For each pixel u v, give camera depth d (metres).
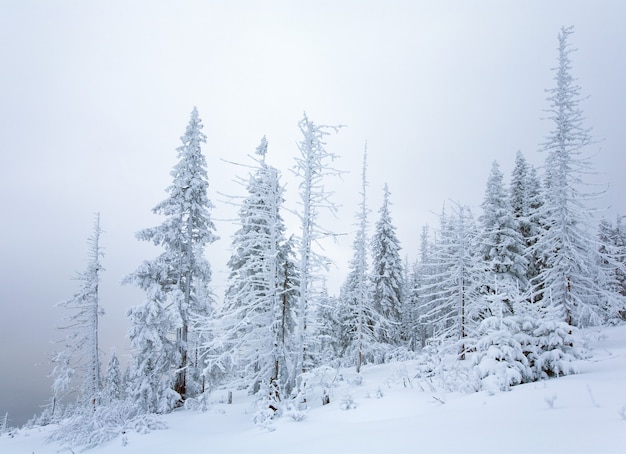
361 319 29.20
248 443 10.22
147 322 20.69
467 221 23.88
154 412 19.52
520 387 10.22
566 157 20.02
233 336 18.17
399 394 13.73
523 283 26.39
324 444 7.32
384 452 5.75
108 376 35.16
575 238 19.67
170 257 22.92
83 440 14.09
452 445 5.43
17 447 15.84
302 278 16.50
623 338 19.34
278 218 20.69
